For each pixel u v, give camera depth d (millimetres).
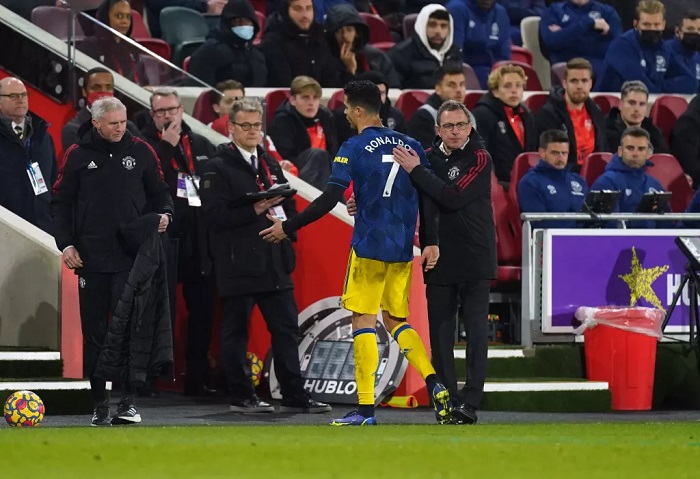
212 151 36094
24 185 35094
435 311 28984
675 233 37375
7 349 32875
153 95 34938
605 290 36812
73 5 43188
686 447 21375
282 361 32281
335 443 21672
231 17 43438
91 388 28297
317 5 50469
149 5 49938
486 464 18609
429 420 30047
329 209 27828
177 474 17156
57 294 33562
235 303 31922
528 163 39938
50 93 39781
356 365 27812
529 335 36500
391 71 46062
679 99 47938
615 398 35688
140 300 27734
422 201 28625
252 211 31781
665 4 60000
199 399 35188
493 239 28906
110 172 28359
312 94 39156
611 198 37031
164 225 28500
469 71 48406
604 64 51250
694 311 37188
